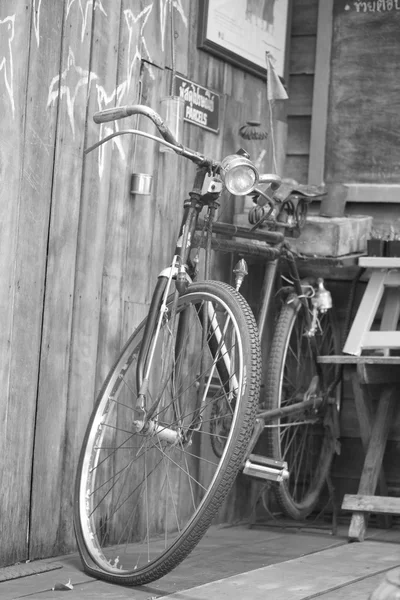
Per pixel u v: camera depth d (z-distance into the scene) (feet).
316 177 16.29
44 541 10.78
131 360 10.98
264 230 13.56
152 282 12.68
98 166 11.50
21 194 10.28
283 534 13.60
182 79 13.30
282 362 13.74
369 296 14.37
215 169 10.55
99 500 11.59
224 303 10.03
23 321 10.36
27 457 10.48
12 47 10.05
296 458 15.17
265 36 15.52
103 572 9.97
